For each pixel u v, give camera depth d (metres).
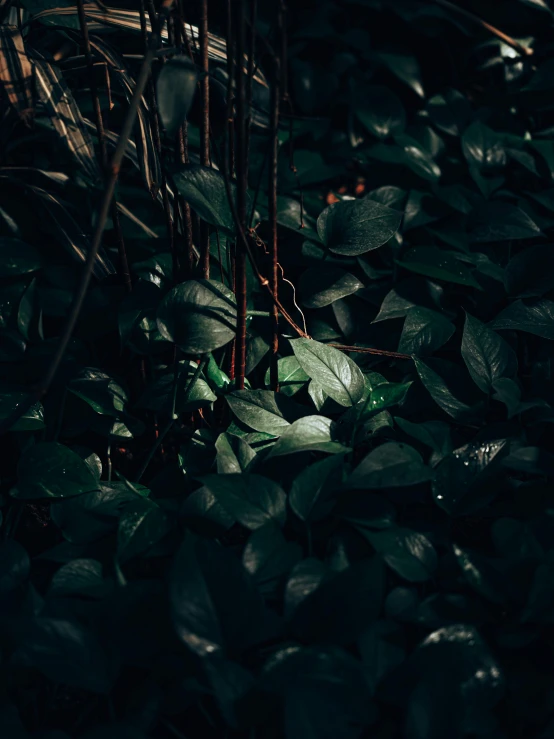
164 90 1.07
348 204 1.38
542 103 1.81
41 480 1.25
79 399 1.37
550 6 1.86
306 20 1.92
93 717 1.10
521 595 1.12
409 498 1.23
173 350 1.41
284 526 1.21
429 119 1.80
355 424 1.26
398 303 1.46
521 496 1.25
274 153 1.17
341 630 1.08
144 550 1.18
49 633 1.06
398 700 1.05
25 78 1.30
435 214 1.62
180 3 1.19
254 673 1.09
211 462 1.30
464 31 1.86
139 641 1.08
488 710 1.05
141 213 1.53
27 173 1.51
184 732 1.11
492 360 1.34
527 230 1.59
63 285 1.43
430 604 1.13
